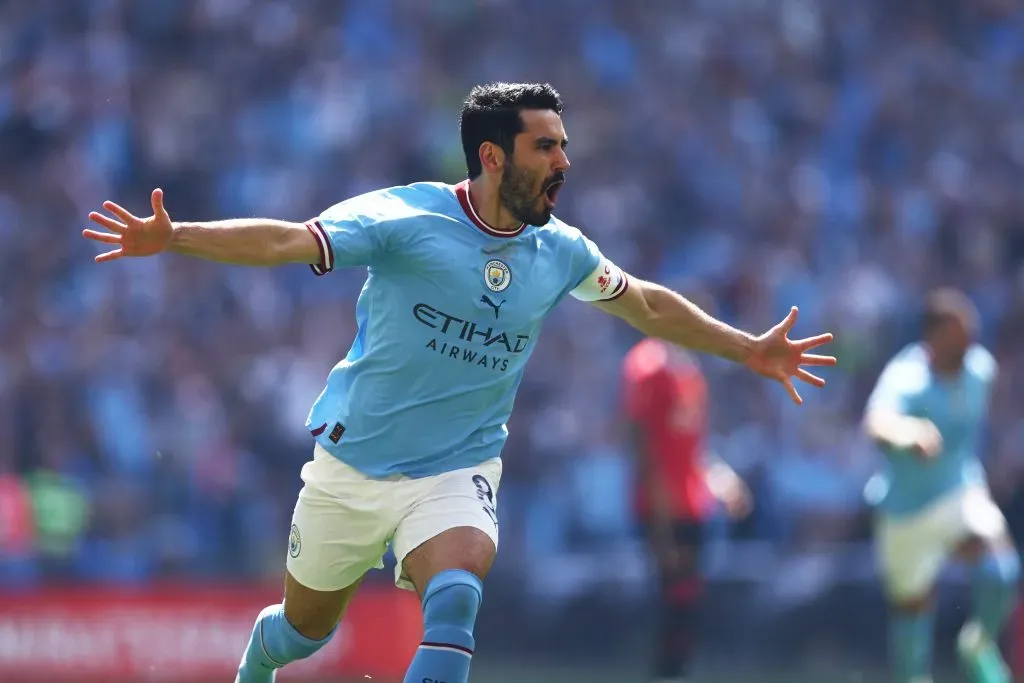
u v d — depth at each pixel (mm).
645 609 38188
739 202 55938
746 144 57719
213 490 42094
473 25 58625
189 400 44281
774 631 38344
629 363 30781
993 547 29156
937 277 55156
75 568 36688
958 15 63094
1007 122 61094
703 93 59062
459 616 14391
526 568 38156
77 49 54219
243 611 35969
